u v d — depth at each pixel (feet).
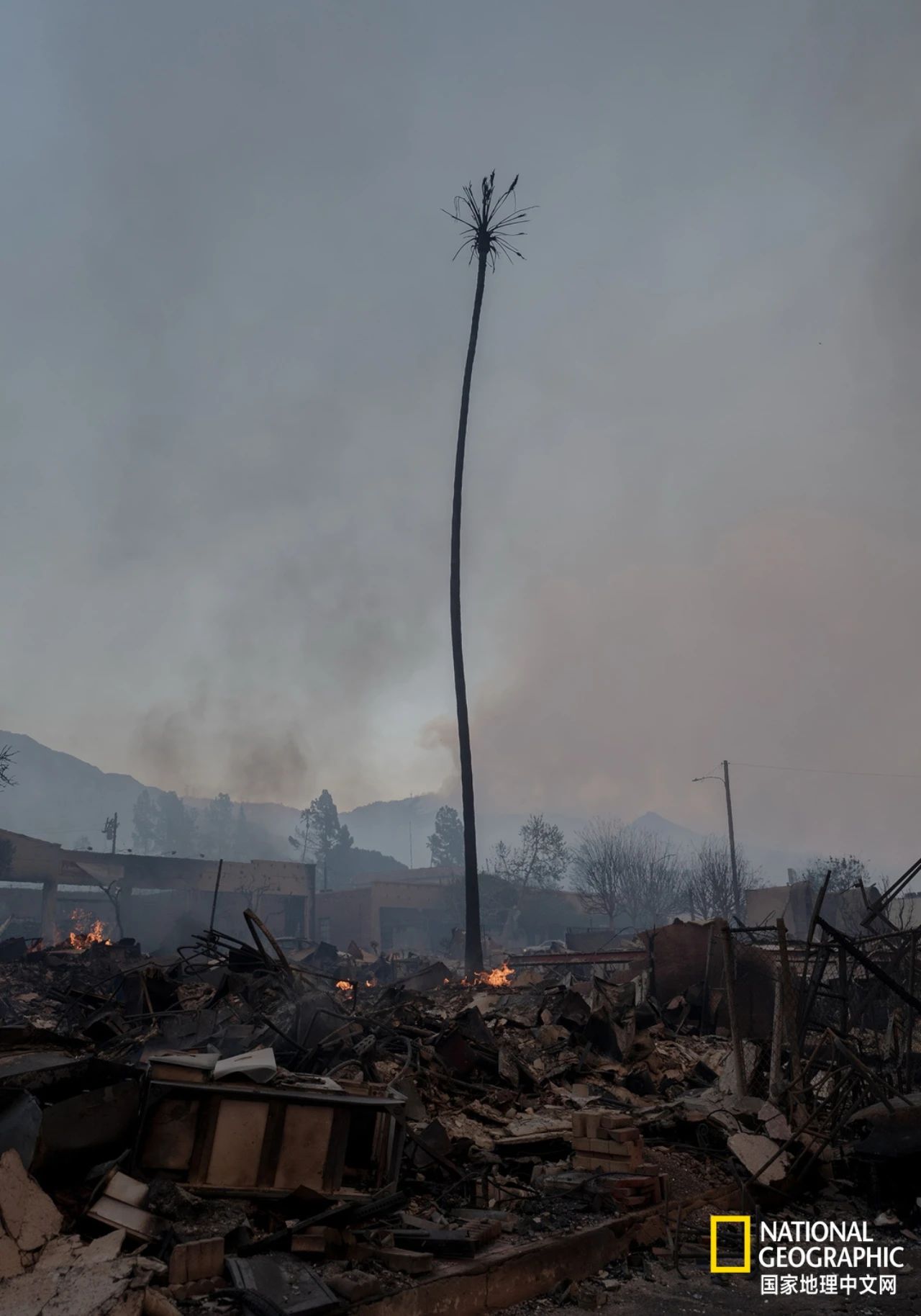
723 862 200.95
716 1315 22.63
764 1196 33.55
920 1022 50.26
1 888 222.28
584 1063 49.62
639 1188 29.78
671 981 65.16
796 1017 42.96
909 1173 32.73
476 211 127.65
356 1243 22.02
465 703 109.50
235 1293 18.45
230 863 214.28
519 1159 33.27
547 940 237.45
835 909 141.08
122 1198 21.25
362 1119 26.37
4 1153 20.43
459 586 115.24
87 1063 24.52
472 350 125.70
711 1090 43.62
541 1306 22.66
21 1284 17.58
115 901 191.72
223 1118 23.56
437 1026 49.06
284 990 44.73
